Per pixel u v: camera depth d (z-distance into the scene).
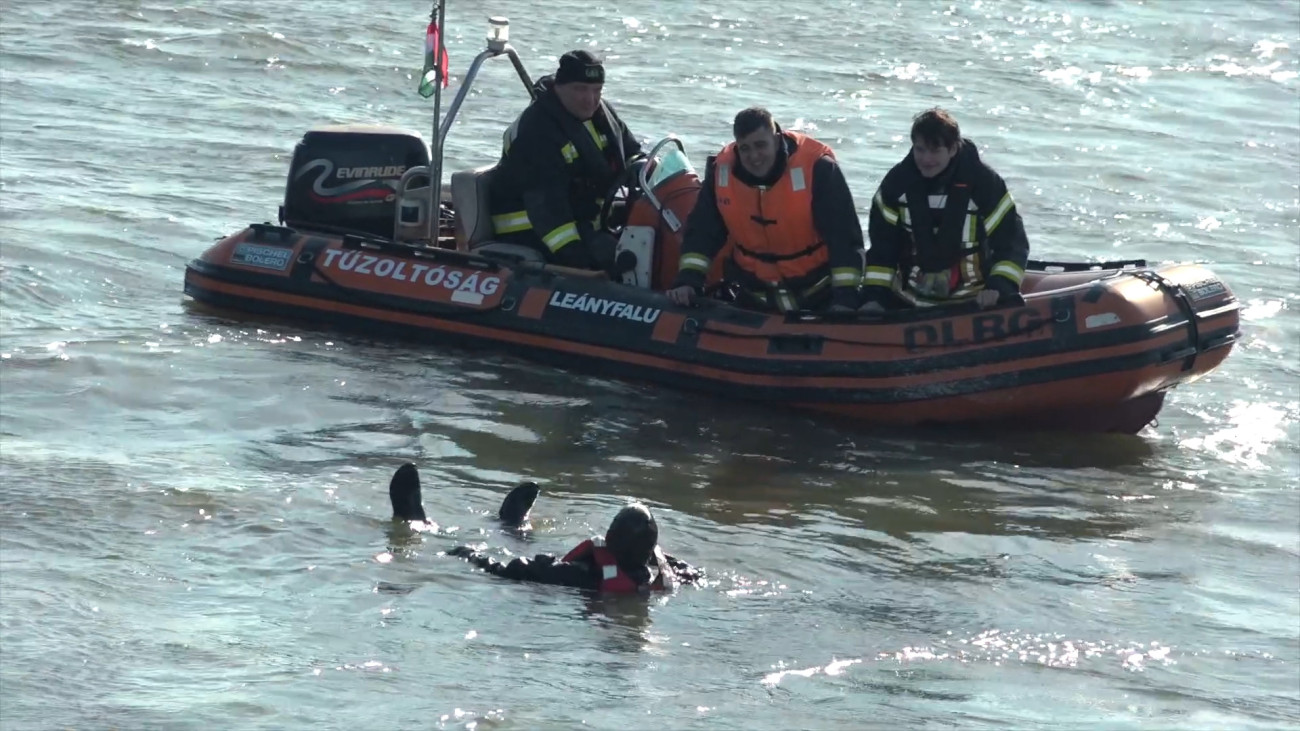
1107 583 23.86
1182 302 31.05
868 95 66.00
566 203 33.44
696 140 56.25
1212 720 19.17
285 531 23.48
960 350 30.16
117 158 48.56
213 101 57.19
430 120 57.56
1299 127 64.50
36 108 54.03
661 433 30.05
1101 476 29.09
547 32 73.38
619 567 22.12
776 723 18.31
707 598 22.19
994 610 22.45
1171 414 32.97
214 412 29.36
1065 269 33.78
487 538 23.83
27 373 30.61
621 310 32.75
